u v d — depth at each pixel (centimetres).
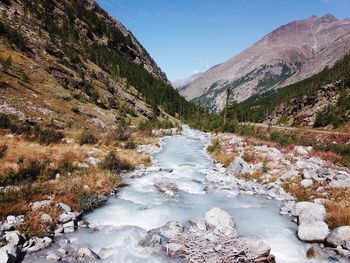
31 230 1177
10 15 11619
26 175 1756
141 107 12356
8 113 4959
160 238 1188
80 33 16762
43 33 12350
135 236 1248
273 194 1853
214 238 1162
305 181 1908
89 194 1669
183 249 1104
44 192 1566
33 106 5888
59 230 1245
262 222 1434
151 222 1433
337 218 1302
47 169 1911
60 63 10312
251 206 1673
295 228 1363
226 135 5594
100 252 1095
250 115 16200
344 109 9631
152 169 2547
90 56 14775
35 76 7725
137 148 3756
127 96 12281
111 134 4484
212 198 1827
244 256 1034
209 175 2395
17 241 1069
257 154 2792
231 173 2425
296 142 4584
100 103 9225
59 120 5966
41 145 2764
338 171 2180
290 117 13475
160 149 4031
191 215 1528
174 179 2275
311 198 1691
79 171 2045
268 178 2134
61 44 12488
